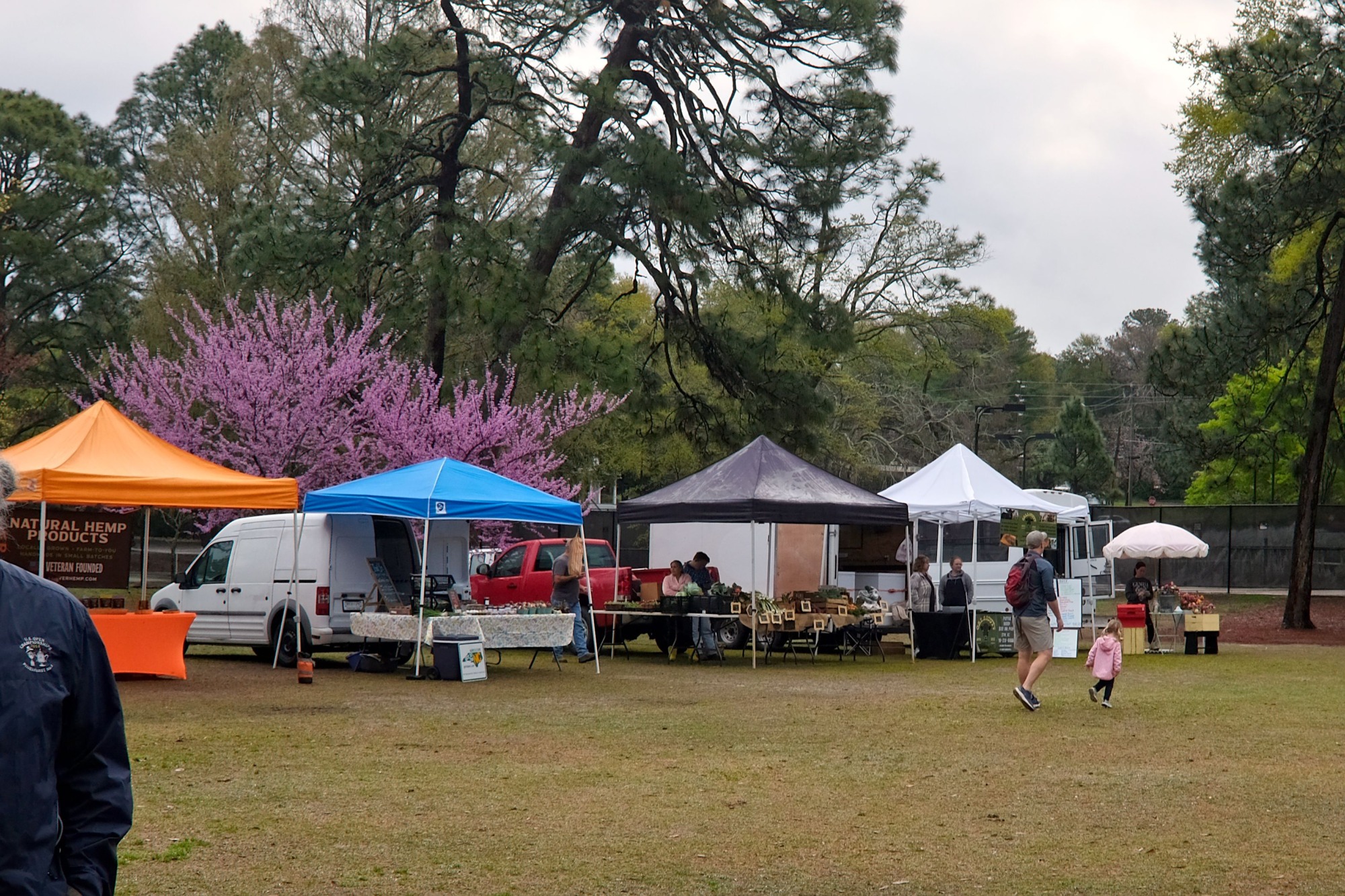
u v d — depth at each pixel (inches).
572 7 1139.9
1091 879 273.7
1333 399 1264.8
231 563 763.4
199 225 1467.8
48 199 2006.6
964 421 2807.6
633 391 1268.5
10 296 2078.0
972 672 771.4
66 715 124.4
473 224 1148.5
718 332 1286.9
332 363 1131.9
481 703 577.6
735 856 291.1
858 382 2037.4
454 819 327.9
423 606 697.0
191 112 2113.7
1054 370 4057.6
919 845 304.3
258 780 379.2
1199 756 442.3
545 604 885.2
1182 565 1646.2
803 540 960.9
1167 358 1357.0
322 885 262.1
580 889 261.6
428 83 1446.9
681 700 595.8
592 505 1598.2
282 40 1470.2
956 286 1958.7
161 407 1104.8
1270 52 1176.8
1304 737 492.1
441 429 1103.6
